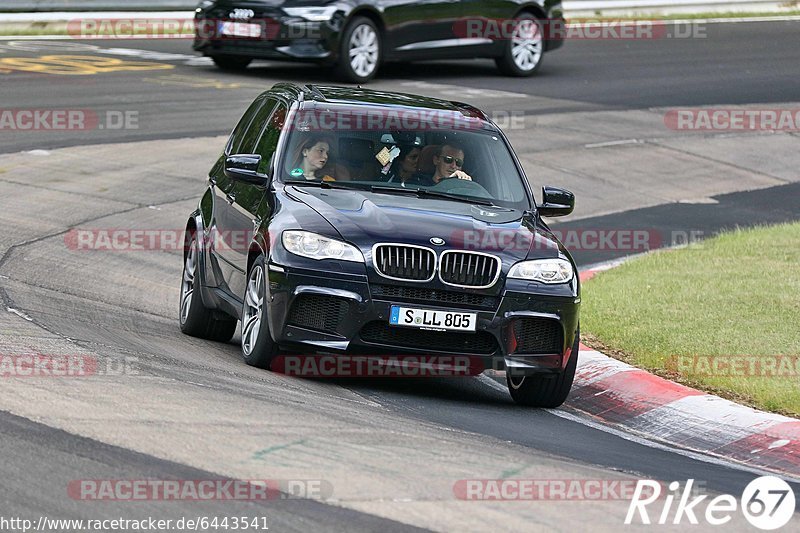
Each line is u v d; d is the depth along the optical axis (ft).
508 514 62.54
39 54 259.19
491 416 89.92
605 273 139.85
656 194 194.49
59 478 62.28
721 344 108.27
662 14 366.43
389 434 76.02
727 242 156.04
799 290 127.85
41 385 78.23
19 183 167.02
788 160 219.20
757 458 86.02
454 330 89.04
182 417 73.97
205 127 205.98
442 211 94.94
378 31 249.96
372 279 88.33
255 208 97.71
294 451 69.51
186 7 308.19
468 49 262.67
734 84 273.13
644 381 98.17
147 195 168.14
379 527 58.95
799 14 384.88
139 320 111.96
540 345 91.97
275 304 89.45
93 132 197.26
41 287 119.24
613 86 265.54
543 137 218.38
